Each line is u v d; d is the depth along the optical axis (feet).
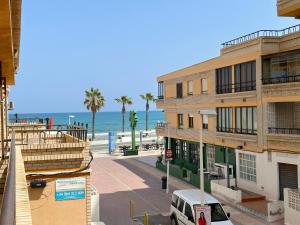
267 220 62.64
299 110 74.02
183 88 114.83
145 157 150.10
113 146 164.35
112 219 66.64
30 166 40.37
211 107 96.78
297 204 57.82
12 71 42.68
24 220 10.82
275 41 75.77
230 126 88.48
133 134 158.92
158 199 81.30
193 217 53.31
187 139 111.86
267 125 74.64
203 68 100.83
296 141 67.00
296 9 66.03
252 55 77.46
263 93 74.79
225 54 88.74
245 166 82.64
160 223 64.34
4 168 32.07
